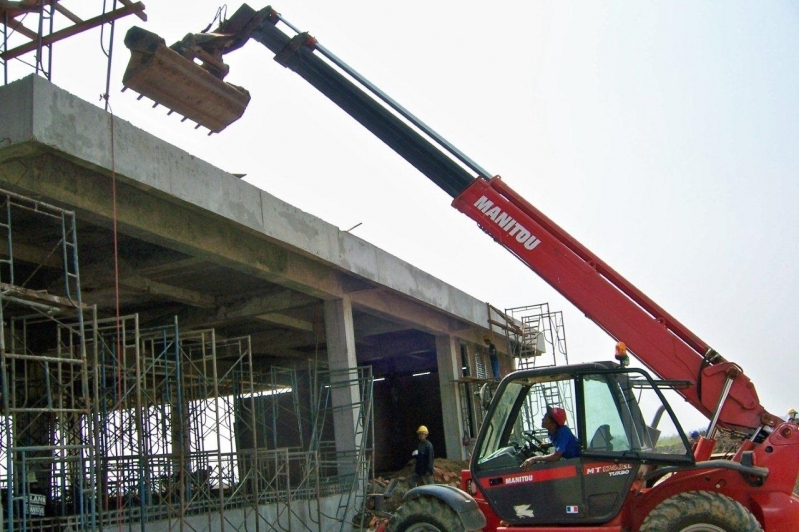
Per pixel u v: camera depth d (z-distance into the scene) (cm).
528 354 3619
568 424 994
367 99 1161
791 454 905
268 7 1178
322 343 3059
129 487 1733
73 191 1385
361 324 2948
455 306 2897
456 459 2975
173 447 2034
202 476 1984
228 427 2173
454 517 973
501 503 995
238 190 1684
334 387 2228
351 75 1165
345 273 2216
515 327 3297
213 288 2261
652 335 998
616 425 959
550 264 1052
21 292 1097
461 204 1105
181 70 1096
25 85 1201
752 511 922
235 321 2577
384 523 1080
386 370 3953
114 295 2092
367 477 2112
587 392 977
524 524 979
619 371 963
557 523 963
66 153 1241
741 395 952
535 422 1046
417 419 3925
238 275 2153
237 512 1680
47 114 1212
